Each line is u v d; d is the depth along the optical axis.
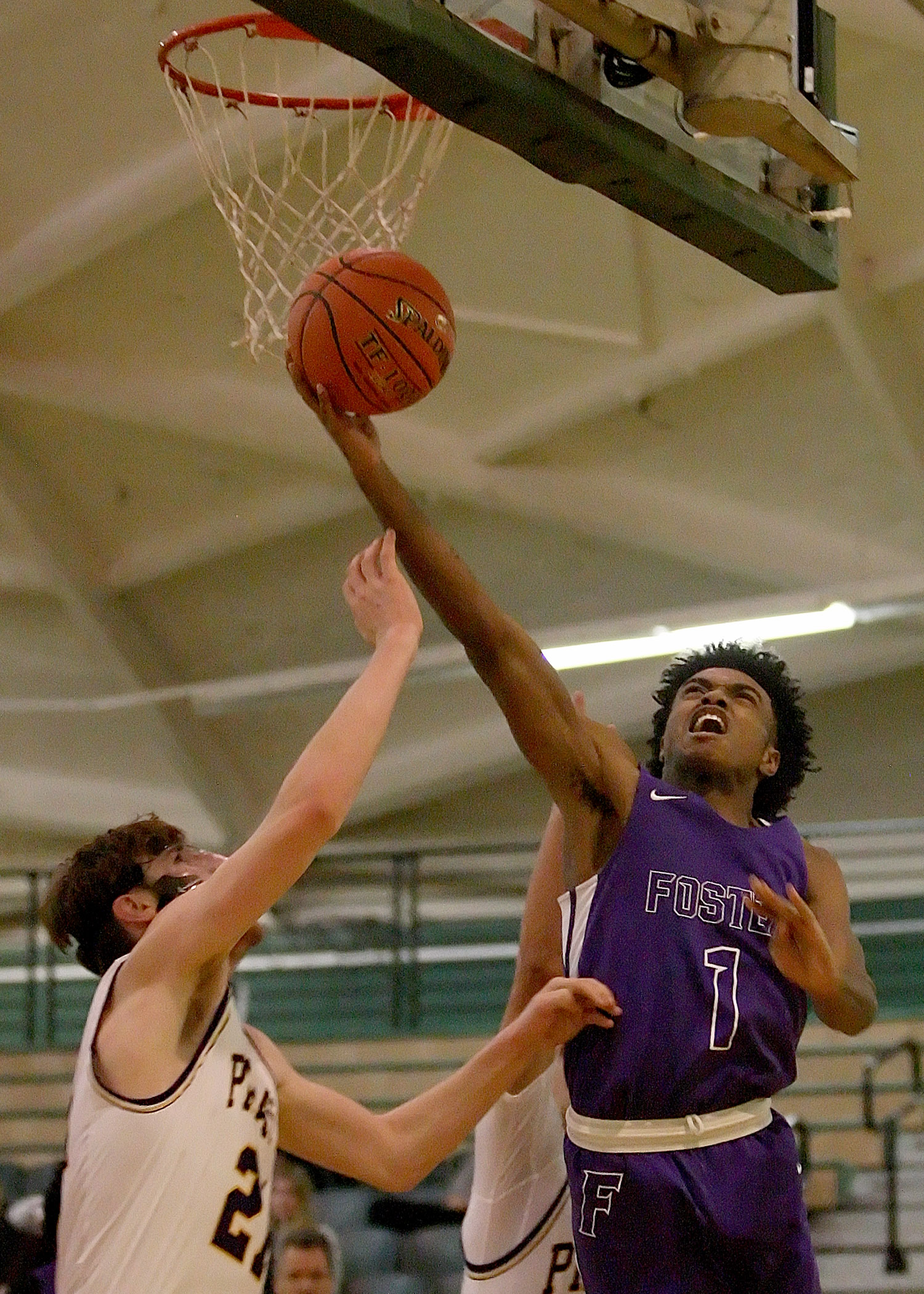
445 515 10.98
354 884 14.39
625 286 8.94
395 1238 9.26
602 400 9.67
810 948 2.74
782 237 3.74
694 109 3.36
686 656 3.55
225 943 2.45
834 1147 10.95
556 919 3.46
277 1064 2.88
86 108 8.12
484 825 14.27
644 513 10.58
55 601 11.86
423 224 8.59
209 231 8.77
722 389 9.60
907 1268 8.86
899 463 9.86
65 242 8.83
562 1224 3.52
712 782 3.21
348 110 4.36
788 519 10.52
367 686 2.65
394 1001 12.73
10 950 14.59
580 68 3.31
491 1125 3.56
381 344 3.05
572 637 11.69
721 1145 2.86
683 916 2.93
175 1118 2.40
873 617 10.74
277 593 11.81
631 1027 2.87
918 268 8.54
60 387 9.88
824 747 13.27
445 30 3.05
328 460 10.24
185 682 12.59
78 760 13.62
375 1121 2.90
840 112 7.79
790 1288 2.87
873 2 7.03
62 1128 11.71
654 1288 2.81
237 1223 2.45
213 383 9.88
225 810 13.45
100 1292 2.33
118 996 2.47
